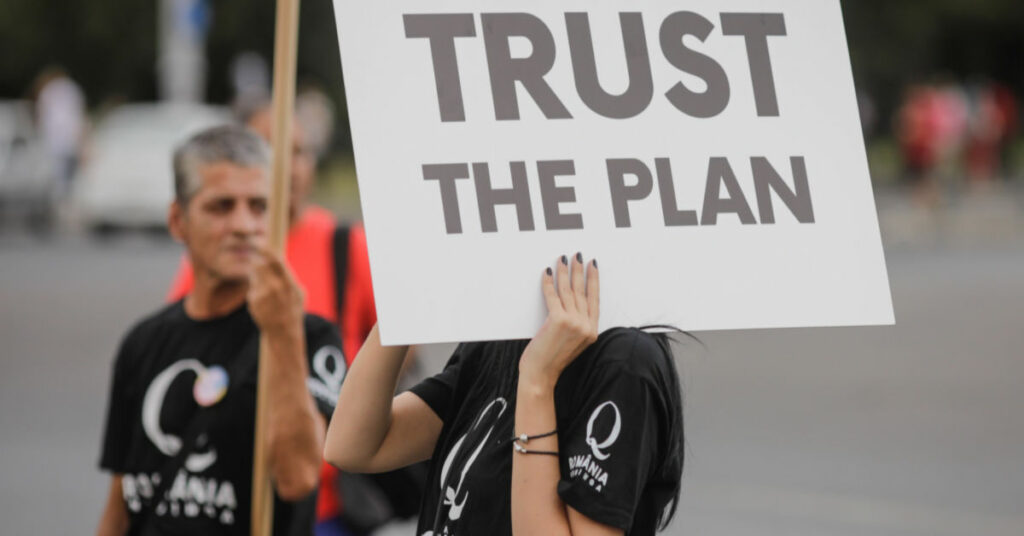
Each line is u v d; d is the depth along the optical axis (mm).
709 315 8523
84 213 72688
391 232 8258
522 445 8141
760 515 23141
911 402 32438
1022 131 137375
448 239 8297
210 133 12086
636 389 8078
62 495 24297
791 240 8703
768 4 8945
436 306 8234
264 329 11211
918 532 22219
